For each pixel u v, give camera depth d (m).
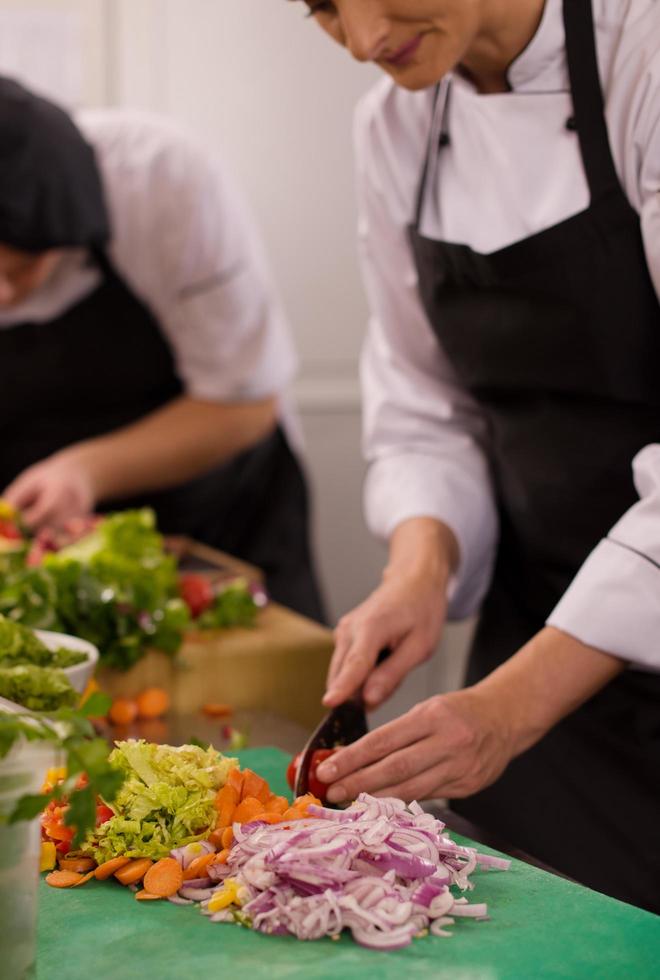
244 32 3.04
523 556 1.51
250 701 1.58
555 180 1.24
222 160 3.09
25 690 1.14
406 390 1.57
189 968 0.79
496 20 1.16
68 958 0.81
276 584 2.52
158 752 0.96
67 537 1.98
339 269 3.20
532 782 1.43
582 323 1.25
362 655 1.20
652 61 1.14
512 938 0.83
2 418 2.31
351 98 3.13
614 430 1.32
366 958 0.80
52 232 1.93
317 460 3.25
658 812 1.32
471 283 1.35
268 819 0.92
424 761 1.05
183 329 2.27
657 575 1.13
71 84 2.98
